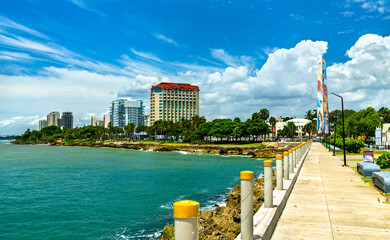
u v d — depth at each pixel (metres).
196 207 2.71
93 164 59.97
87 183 35.41
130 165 57.66
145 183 35.06
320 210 9.15
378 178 13.18
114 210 22.78
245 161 66.50
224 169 50.03
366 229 7.32
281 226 7.44
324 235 6.83
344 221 7.98
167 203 24.69
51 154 94.62
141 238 16.72
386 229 7.33
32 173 45.25
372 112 72.12
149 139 186.62
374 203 10.20
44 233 18.11
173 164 59.53
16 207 24.16
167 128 154.25
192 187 32.06
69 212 22.45
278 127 158.75
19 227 19.22
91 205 24.42
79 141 197.75
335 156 35.31
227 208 15.47
